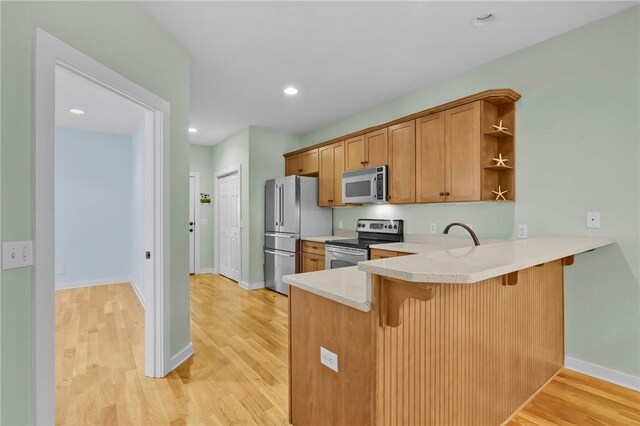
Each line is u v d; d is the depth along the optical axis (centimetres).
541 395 204
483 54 269
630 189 207
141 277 414
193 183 607
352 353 126
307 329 151
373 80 320
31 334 133
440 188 289
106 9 178
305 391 153
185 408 187
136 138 462
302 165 482
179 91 249
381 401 117
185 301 253
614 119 214
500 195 264
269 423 175
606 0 201
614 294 215
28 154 132
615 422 177
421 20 223
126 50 193
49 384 139
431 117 298
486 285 166
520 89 261
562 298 236
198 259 611
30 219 133
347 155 398
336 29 234
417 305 130
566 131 236
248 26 230
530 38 244
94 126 471
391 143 338
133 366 238
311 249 424
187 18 220
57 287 473
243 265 499
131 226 516
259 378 221
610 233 215
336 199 416
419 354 131
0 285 122
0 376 122
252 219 488
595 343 224
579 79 229
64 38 152
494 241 279
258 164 495
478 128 261
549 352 221
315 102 383
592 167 223
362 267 112
